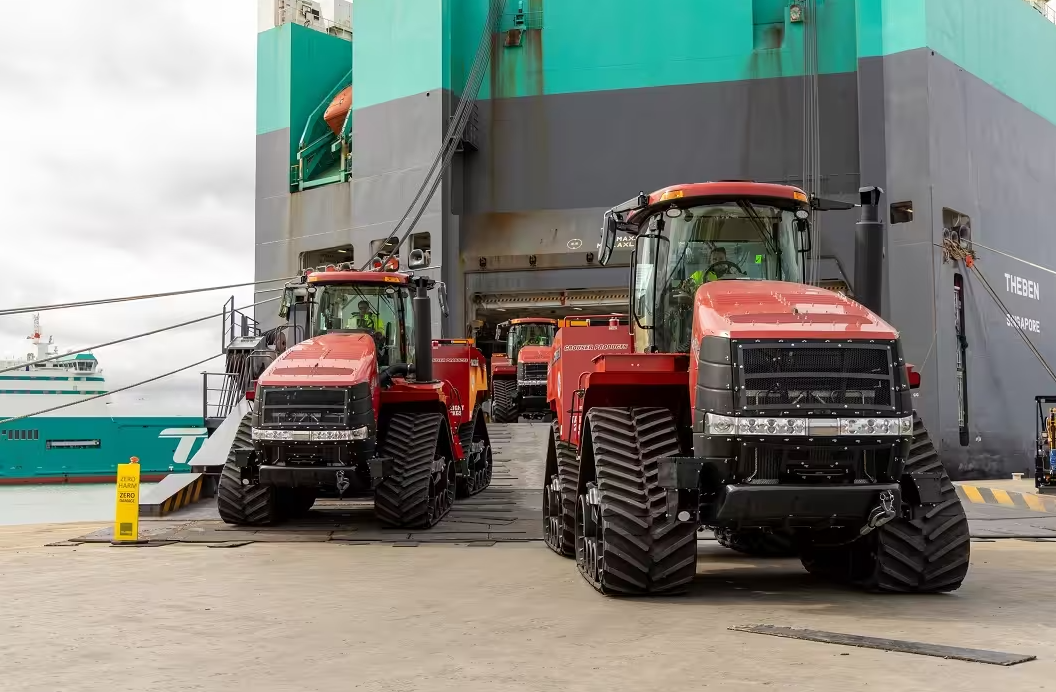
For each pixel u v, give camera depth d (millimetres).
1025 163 27734
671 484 6234
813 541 7164
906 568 6746
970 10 25562
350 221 28438
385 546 10398
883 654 4797
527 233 26578
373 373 11578
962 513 6820
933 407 23078
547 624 5746
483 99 27172
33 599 6797
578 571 8234
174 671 4566
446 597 6855
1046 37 29609
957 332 24438
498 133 27062
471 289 26891
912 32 23969
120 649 5090
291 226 29891
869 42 24625
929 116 23641
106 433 41125
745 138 25641
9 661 4805
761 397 6199
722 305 6676
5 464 39656
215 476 14664
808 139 25172
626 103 26391
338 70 31797
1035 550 10148
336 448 11031
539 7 27234
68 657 4895
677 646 5047
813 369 6234
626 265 26016
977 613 6027
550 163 26719
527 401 26219
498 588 7297
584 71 26688
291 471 11039
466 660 4770
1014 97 27406
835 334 6289
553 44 26906
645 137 26203
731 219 7680
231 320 20703
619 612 6145
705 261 7641
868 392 6234
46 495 31359
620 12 26578
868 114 24484
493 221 26859
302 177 29953
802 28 25578
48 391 46406
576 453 9352
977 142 25422
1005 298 26219
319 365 11359
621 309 26922
